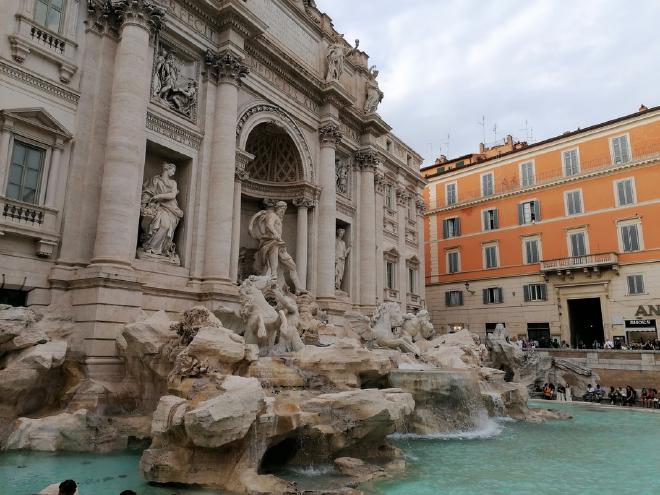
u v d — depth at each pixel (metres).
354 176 32.91
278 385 13.88
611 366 31.78
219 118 21.84
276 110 26.17
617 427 19.17
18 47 16.02
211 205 20.97
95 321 15.41
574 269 40.47
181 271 19.80
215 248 20.44
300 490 9.59
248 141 27.14
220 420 9.62
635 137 39.41
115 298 15.97
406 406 13.32
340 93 29.34
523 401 21.97
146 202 19.28
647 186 38.31
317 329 22.16
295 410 11.62
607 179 40.44
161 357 14.41
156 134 19.69
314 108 29.08
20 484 9.64
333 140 29.28
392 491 10.04
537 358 33.47
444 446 14.82
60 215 16.73
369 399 12.53
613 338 38.19
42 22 17.17
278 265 25.06
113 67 18.47
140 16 18.41
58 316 15.76
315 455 11.65
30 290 15.77
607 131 41.00
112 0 18.23
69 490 7.09
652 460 13.35
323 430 11.59
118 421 13.45
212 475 9.98
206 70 22.17
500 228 46.47
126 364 15.40
